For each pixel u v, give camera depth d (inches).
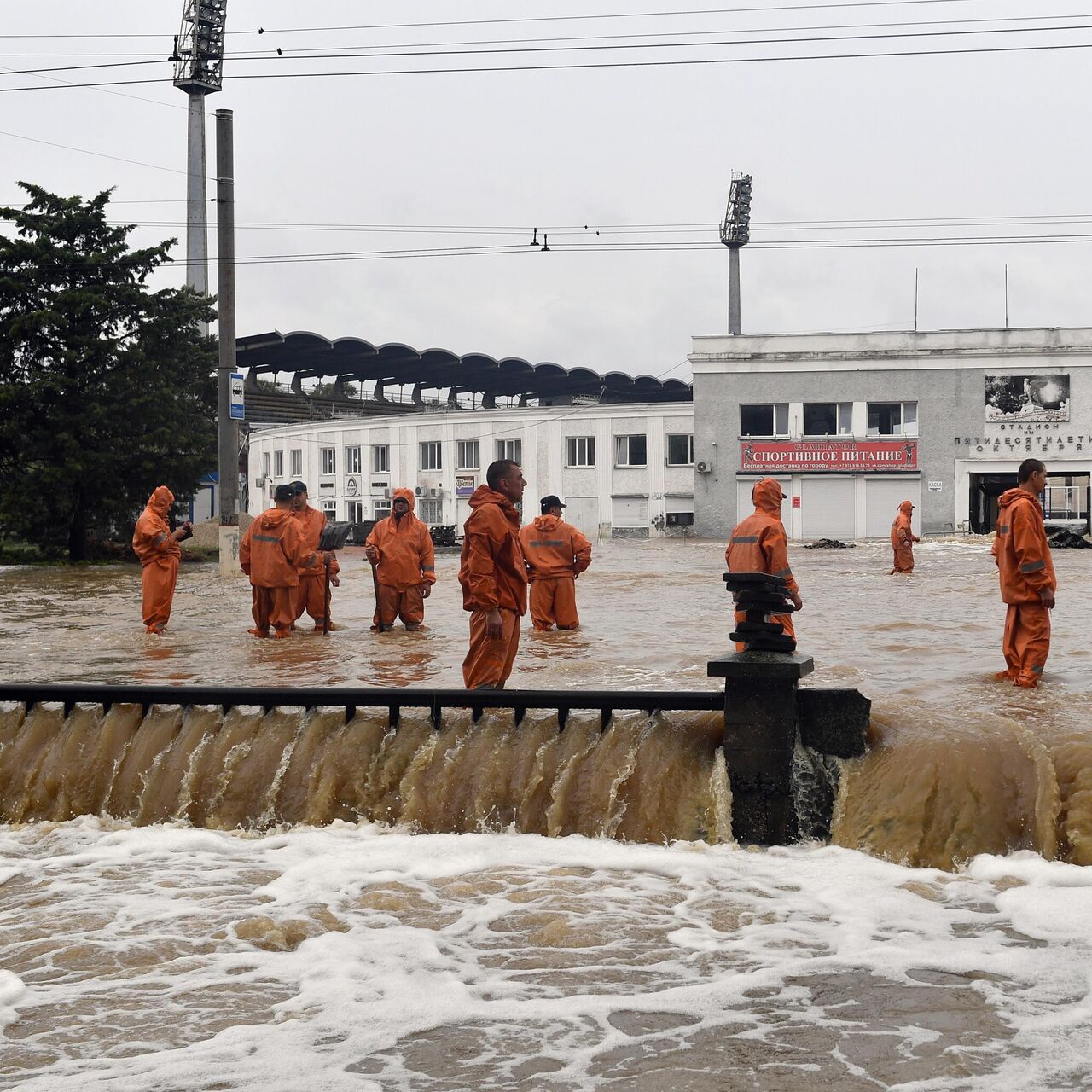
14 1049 159.9
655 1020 166.2
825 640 472.4
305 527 517.3
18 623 591.5
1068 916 206.2
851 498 1998.0
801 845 252.5
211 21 1685.5
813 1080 147.6
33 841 270.4
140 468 1352.1
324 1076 150.9
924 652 430.6
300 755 282.4
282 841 263.4
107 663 422.0
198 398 1435.8
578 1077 149.9
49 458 1327.5
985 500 1985.7
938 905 213.8
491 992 177.5
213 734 291.3
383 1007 172.4
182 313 1381.6
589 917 209.2
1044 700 309.3
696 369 2031.3
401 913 214.1
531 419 2351.1
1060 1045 156.3
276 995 177.6
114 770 293.1
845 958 188.2
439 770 273.7
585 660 406.9
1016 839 239.0
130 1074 151.9
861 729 255.8
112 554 1429.6
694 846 252.1
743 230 3031.5
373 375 2847.0
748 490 2027.6
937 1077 147.8
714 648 449.4
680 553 1449.3
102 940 202.2
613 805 261.7
